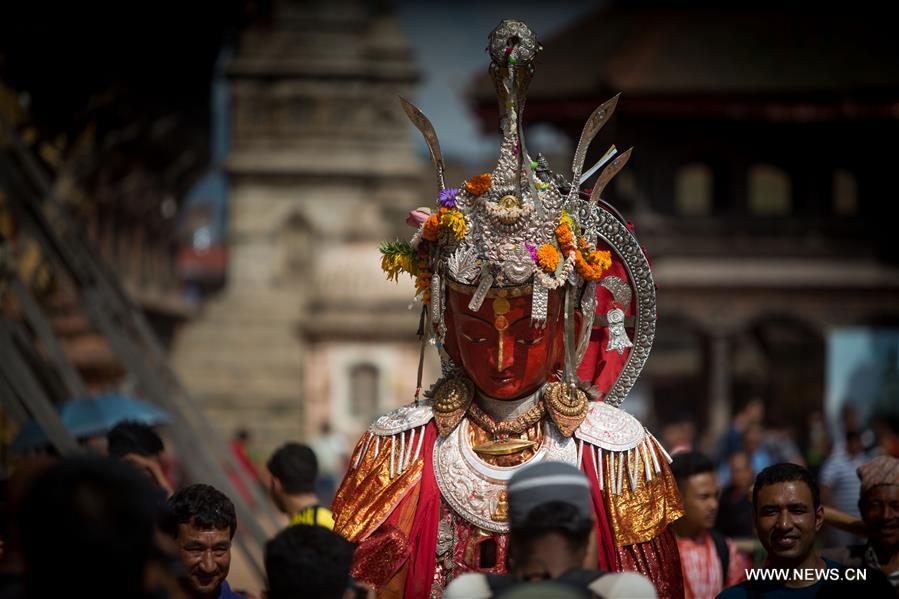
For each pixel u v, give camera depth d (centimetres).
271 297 5606
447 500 634
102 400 1202
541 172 659
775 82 3253
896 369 3125
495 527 625
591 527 470
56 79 2131
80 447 1055
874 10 3488
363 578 623
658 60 3325
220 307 5497
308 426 4459
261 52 5966
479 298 620
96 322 1509
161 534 557
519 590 441
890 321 3350
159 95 2922
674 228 3325
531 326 627
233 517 623
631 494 634
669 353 5247
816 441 2459
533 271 621
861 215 3344
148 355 1761
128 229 3712
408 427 656
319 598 488
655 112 3278
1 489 563
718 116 3294
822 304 3331
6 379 1132
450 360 678
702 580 863
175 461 1803
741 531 1138
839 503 1438
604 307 680
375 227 5806
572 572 462
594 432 642
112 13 2236
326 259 4628
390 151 5991
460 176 4812
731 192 3341
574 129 3397
